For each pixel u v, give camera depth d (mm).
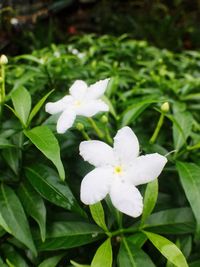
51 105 110
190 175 100
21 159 107
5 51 297
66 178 115
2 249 102
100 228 102
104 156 89
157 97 150
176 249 86
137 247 94
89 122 117
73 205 96
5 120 127
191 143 131
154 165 86
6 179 107
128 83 201
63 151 116
